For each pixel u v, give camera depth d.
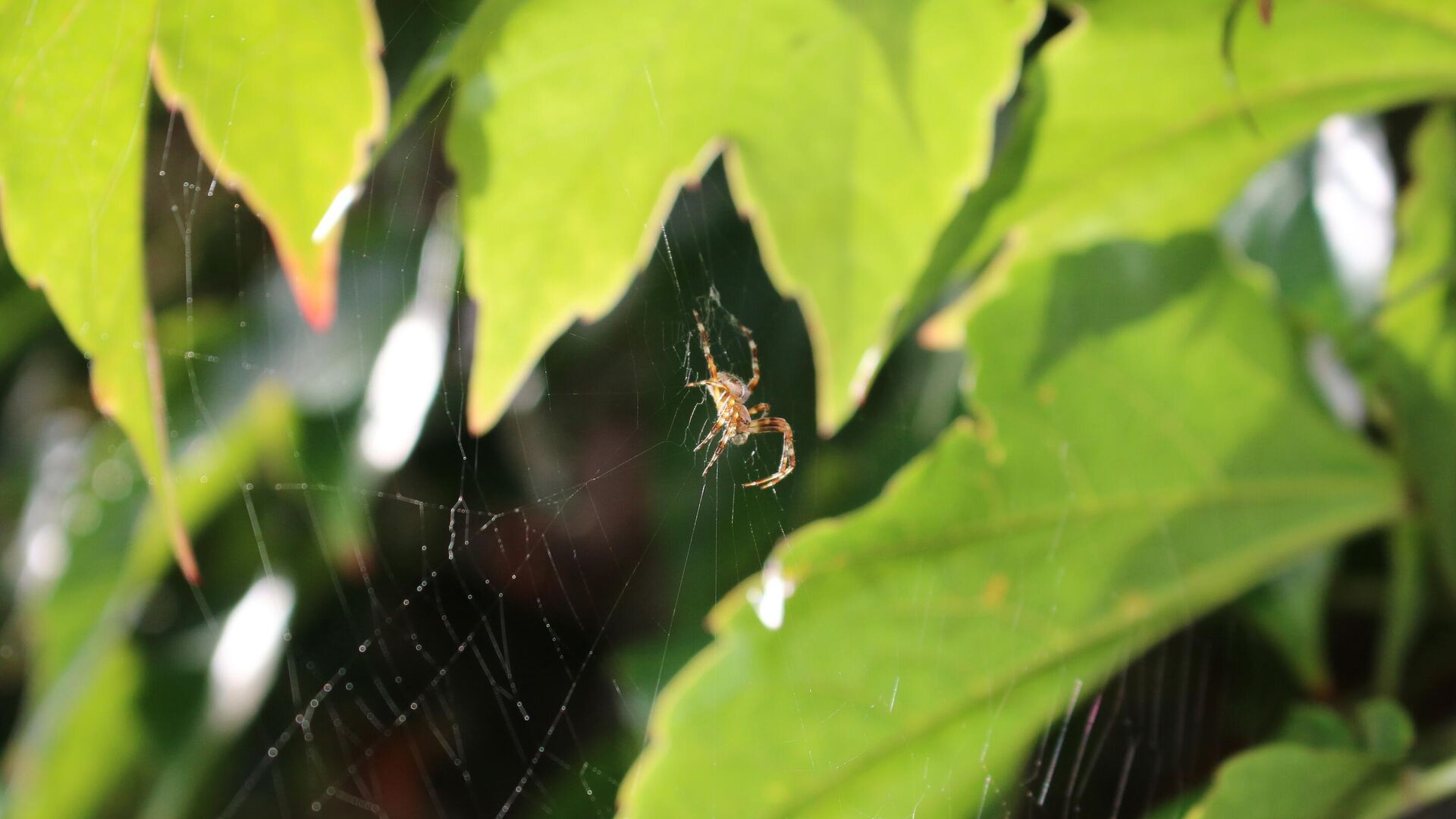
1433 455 0.48
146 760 0.50
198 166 0.49
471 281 0.46
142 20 0.41
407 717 0.52
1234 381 0.48
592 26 0.45
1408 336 0.48
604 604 0.51
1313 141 0.50
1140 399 0.47
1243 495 0.48
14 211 0.42
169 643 0.51
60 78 0.41
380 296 0.50
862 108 0.46
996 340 0.47
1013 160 0.47
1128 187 0.47
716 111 0.46
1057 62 0.46
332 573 0.51
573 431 0.51
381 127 0.44
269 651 0.51
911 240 0.46
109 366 0.44
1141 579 0.47
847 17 0.46
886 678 0.47
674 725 0.47
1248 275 0.48
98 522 0.51
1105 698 0.50
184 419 0.51
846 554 0.47
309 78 0.43
